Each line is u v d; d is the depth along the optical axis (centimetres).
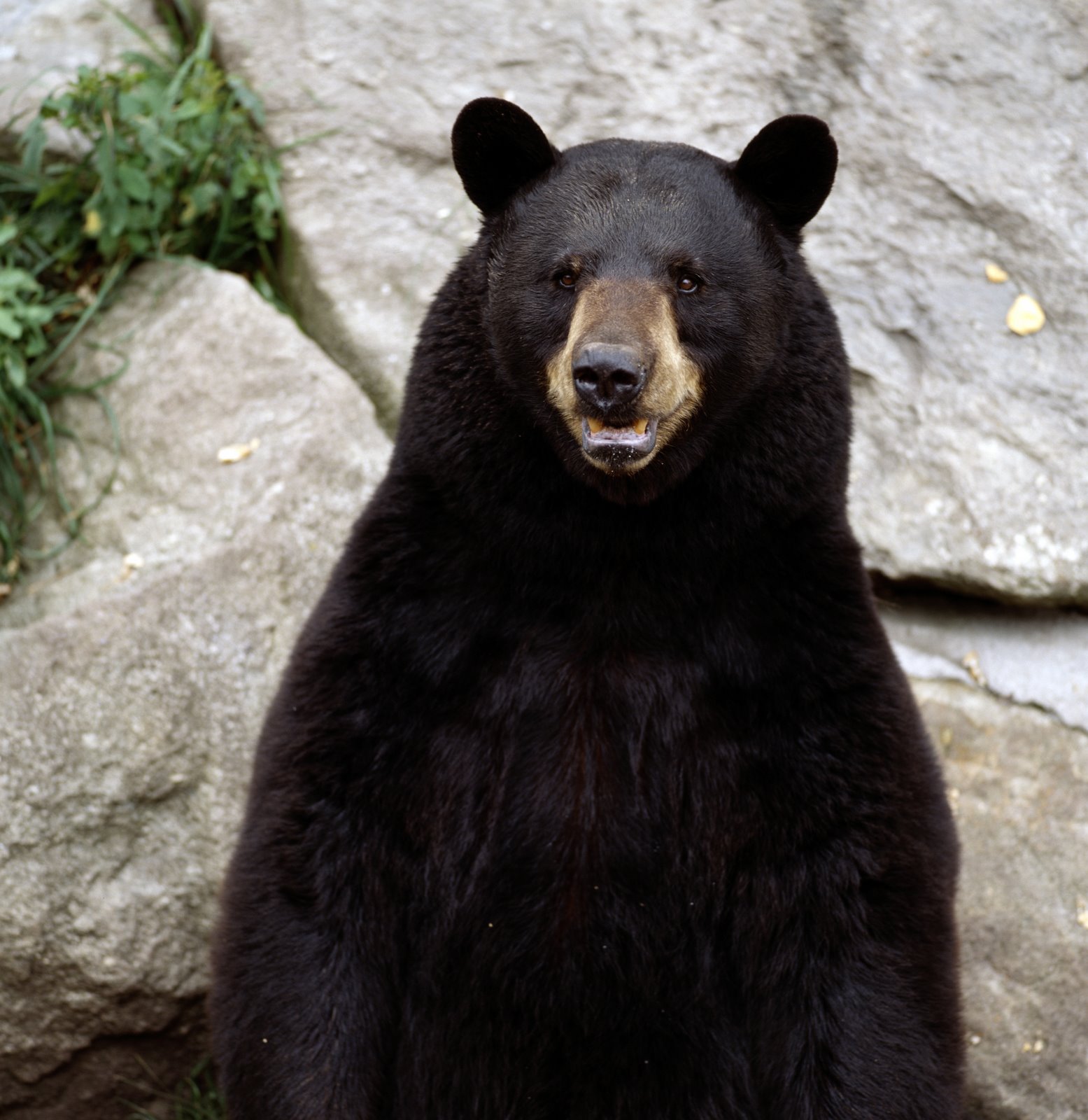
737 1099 814
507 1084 818
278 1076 776
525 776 809
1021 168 1262
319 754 786
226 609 1073
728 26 1333
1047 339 1207
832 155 810
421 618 807
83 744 1030
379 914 798
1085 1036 1023
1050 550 1145
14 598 1134
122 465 1162
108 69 1319
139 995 1021
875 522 1173
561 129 1312
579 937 804
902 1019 768
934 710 1125
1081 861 1060
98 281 1259
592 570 802
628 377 709
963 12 1322
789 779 786
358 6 1348
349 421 1149
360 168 1300
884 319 1225
